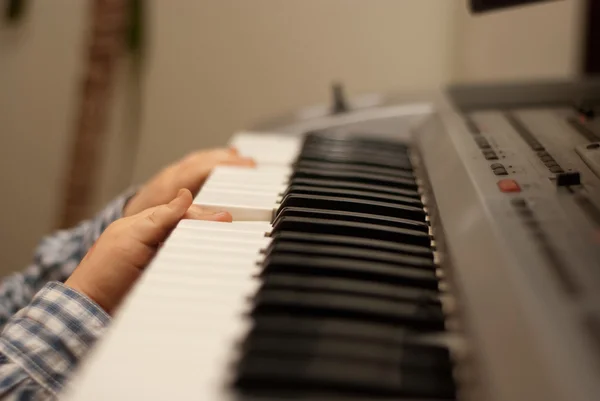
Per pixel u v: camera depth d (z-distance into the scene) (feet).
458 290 1.31
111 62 3.66
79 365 1.46
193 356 1.16
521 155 1.71
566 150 1.74
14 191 4.50
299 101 4.28
